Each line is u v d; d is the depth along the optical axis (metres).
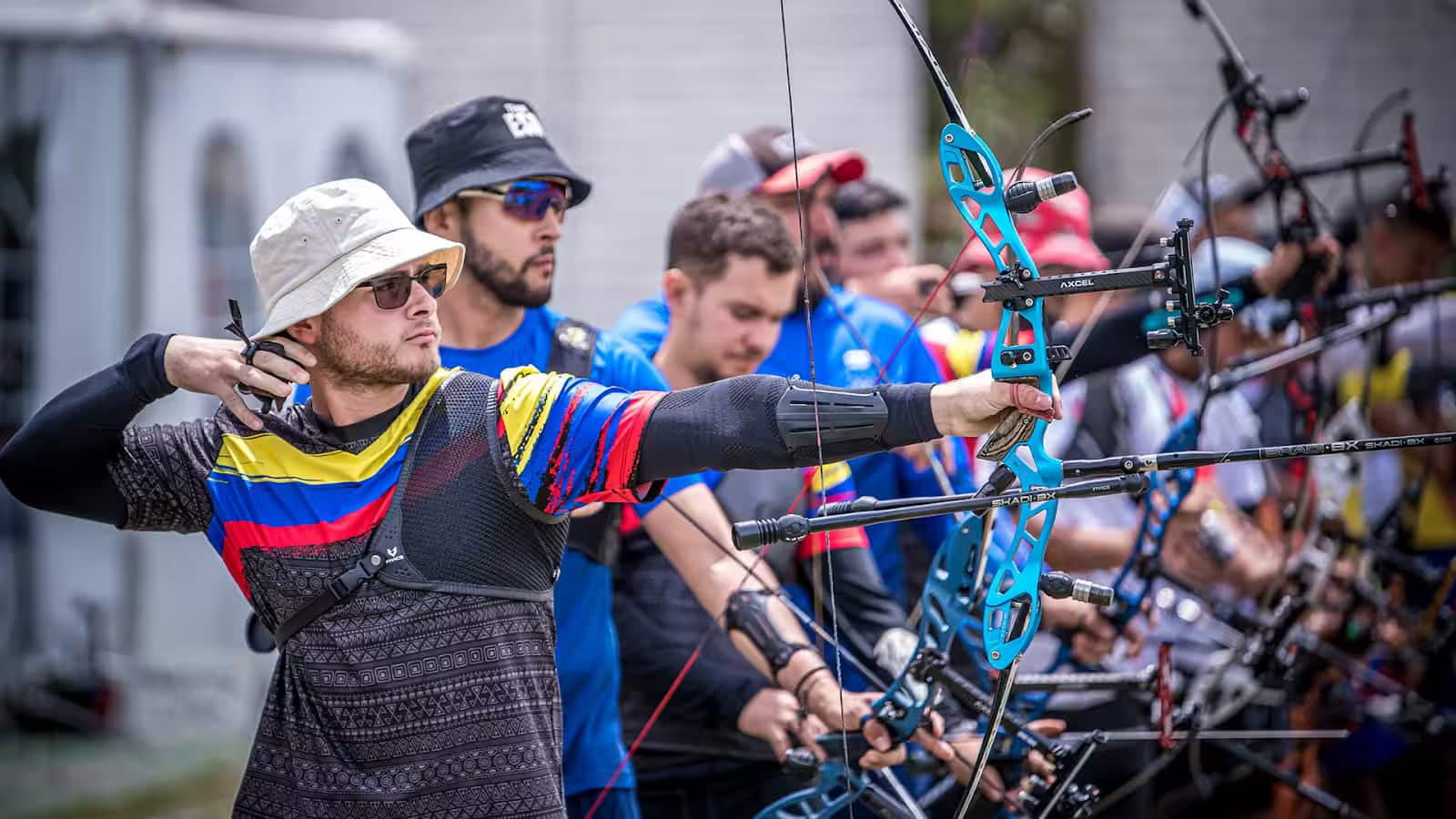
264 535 9.28
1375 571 18.53
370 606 9.10
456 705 9.04
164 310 29.52
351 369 9.23
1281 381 17.47
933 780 14.66
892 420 8.75
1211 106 35.59
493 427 9.27
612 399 9.23
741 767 13.55
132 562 29.73
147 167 29.27
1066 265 15.59
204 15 30.67
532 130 12.62
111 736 29.72
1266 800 17.27
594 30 33.84
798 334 14.79
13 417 29.52
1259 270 14.56
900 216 18.84
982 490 8.91
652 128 33.75
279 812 9.19
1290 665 14.99
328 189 9.41
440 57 34.12
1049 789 11.78
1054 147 36.00
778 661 12.05
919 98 34.56
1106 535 15.86
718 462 8.99
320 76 31.17
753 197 14.21
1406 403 20.72
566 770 12.60
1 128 29.44
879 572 14.76
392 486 9.23
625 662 13.75
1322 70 34.66
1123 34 35.78
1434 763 19.06
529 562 9.34
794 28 33.84
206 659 30.22
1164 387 16.86
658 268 33.59
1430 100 34.28
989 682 12.20
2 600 29.70
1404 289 14.92
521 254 12.40
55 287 29.45
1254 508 18.25
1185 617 15.56
